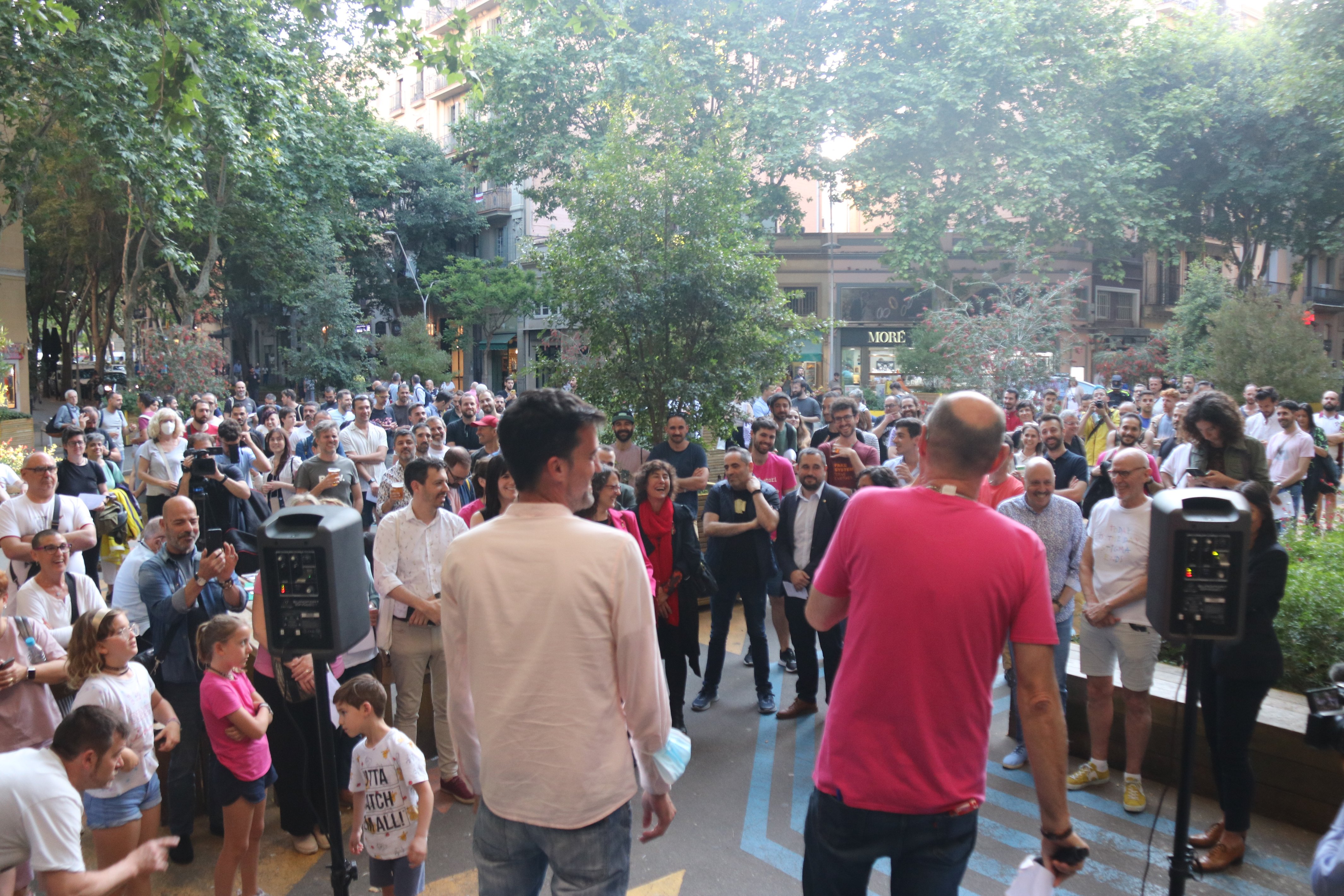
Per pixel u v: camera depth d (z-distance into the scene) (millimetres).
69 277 33781
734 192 9719
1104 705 5078
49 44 15320
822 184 26438
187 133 8250
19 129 19375
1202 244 32062
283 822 4582
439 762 5094
